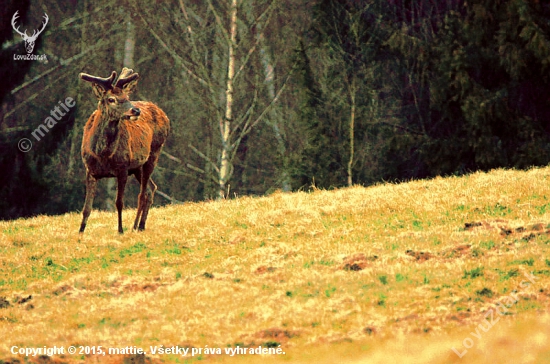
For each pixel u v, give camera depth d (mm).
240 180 150250
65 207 124125
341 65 128750
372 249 55344
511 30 116250
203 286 51344
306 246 57656
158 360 41688
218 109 117375
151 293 51250
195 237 62094
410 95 130625
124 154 60906
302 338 43156
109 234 63812
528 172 74312
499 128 116625
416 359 39719
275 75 139375
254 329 44406
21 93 139000
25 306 50688
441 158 119500
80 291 52156
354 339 42375
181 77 140375
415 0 135375
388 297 47250
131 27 137250
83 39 138000
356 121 128750
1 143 118000
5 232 67750
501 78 121562
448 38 121938
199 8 138875
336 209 65812
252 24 117125
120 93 58938
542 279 47969
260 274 53188
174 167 148250
